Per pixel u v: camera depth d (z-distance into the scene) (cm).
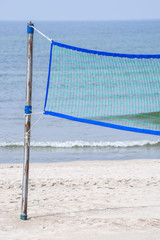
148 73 5100
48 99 4062
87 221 894
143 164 1845
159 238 766
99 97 4075
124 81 4806
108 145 2464
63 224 873
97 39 17638
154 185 1346
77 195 1204
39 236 787
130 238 765
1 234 802
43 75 5959
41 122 3111
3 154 2248
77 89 4597
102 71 5478
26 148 892
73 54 6612
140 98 3991
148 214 965
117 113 3297
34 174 1608
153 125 2827
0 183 1384
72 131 2827
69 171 1677
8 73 6406
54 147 2423
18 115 3416
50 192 1248
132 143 2498
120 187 1320
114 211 998
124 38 18800
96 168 1748
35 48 12062
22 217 910
